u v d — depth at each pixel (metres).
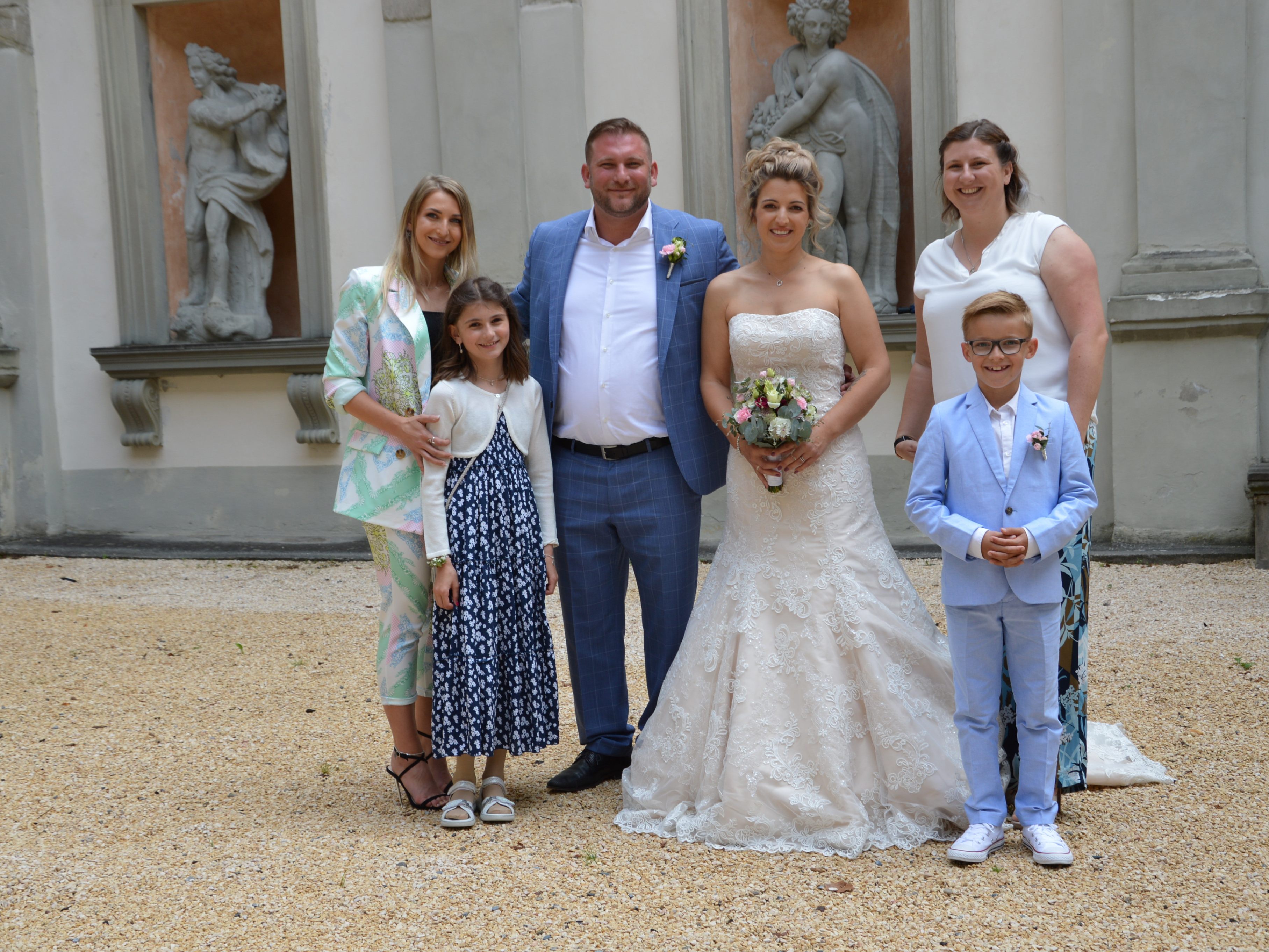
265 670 4.85
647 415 3.29
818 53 7.10
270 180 8.32
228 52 8.59
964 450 2.66
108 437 8.63
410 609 3.13
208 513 8.45
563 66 7.32
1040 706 2.62
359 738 3.86
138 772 3.54
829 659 2.87
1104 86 6.41
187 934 2.36
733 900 2.44
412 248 3.18
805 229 3.05
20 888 2.64
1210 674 4.10
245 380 8.27
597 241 3.36
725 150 7.18
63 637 5.55
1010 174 2.90
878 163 7.06
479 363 3.10
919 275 3.01
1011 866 2.57
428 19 7.59
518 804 3.19
